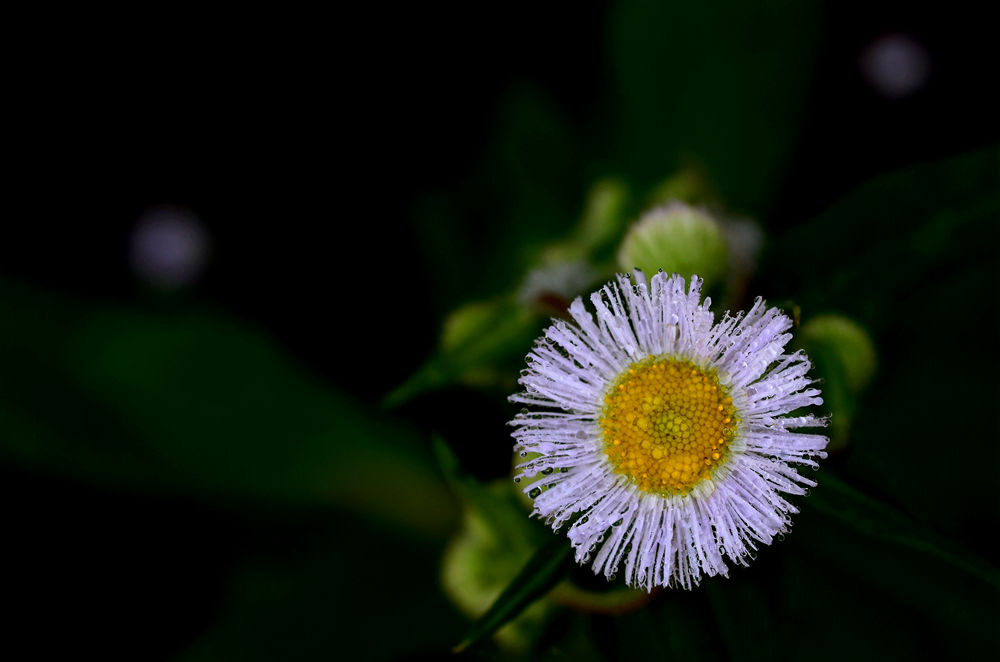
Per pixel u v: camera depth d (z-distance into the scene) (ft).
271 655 0.73
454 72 0.84
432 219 0.79
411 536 0.76
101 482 0.76
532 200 0.78
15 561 0.81
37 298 0.76
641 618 0.65
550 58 0.84
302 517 0.77
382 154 0.83
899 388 0.72
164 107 0.83
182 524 0.82
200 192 0.83
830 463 0.64
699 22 0.75
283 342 0.80
